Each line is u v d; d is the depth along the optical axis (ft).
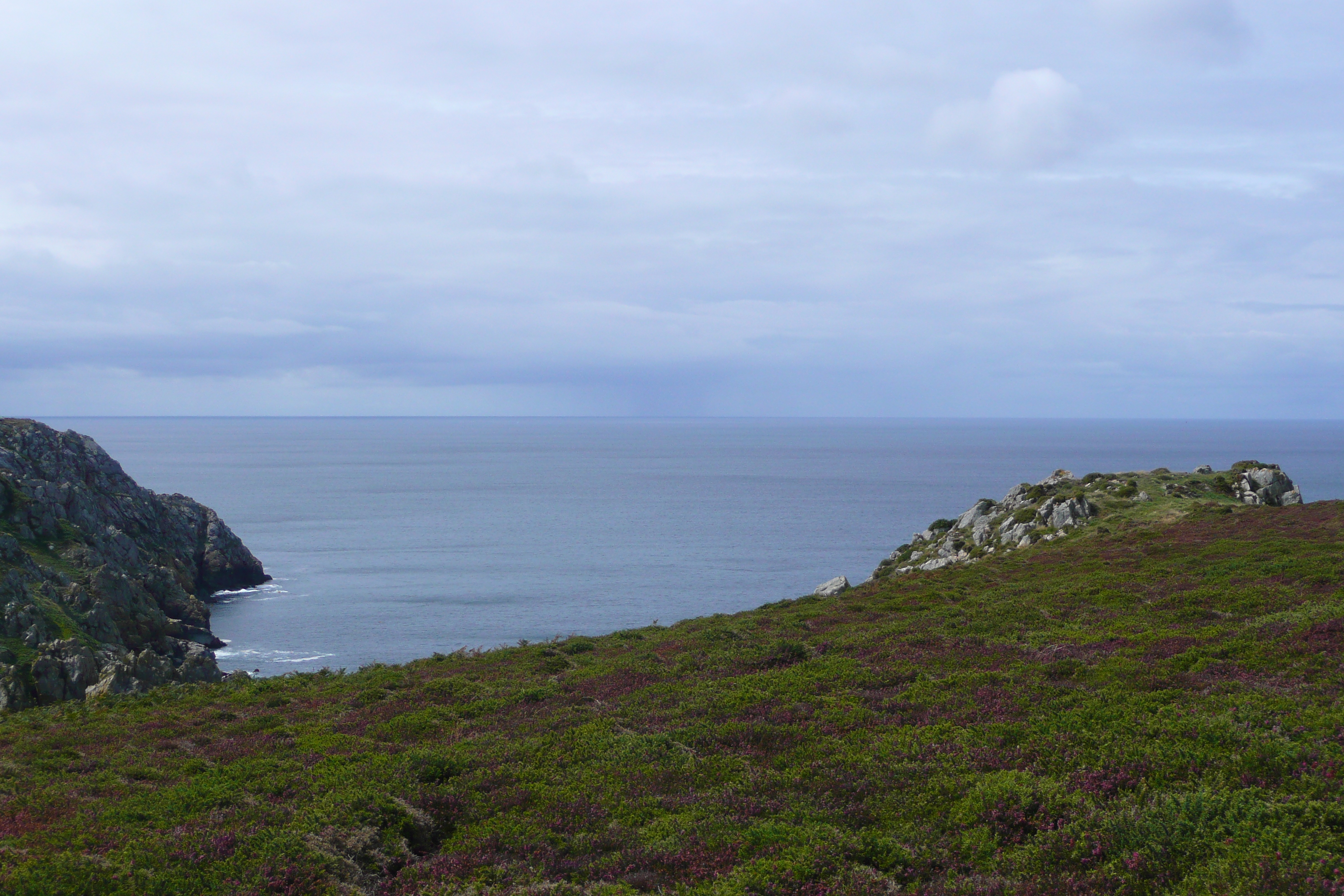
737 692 87.76
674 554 528.22
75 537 317.63
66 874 48.26
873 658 99.19
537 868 50.60
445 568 485.97
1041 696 75.72
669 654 117.08
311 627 350.23
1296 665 75.77
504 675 114.62
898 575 205.67
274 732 88.84
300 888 48.80
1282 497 220.64
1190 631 97.25
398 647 319.68
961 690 80.48
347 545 573.33
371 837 55.26
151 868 50.65
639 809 58.75
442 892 48.16
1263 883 39.29
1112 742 60.39
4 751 83.15
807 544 565.94
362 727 89.10
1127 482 236.43
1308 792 48.14
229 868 50.67
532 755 71.92
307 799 63.00
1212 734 58.85
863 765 62.54
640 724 79.87
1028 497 250.57
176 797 64.44
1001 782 54.75
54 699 196.85
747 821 54.54
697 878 47.78
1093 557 171.73
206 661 232.94
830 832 51.13
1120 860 44.24
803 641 117.08
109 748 84.89
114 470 413.39
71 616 247.09
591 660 123.85
